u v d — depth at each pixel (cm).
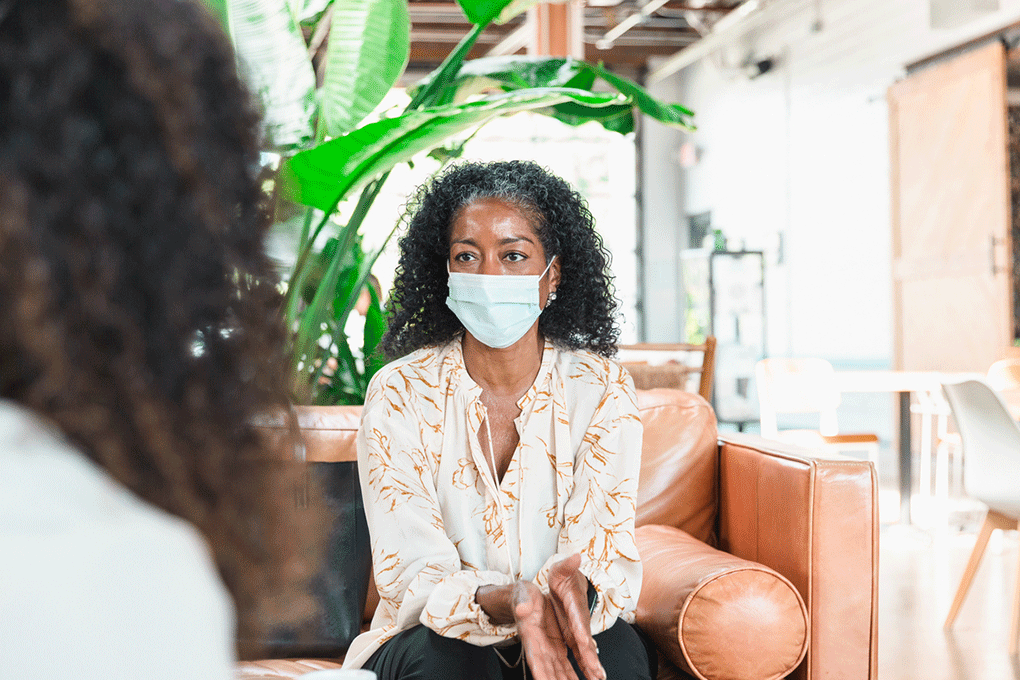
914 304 855
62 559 32
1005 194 750
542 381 153
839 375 485
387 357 172
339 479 182
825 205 1022
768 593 159
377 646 142
